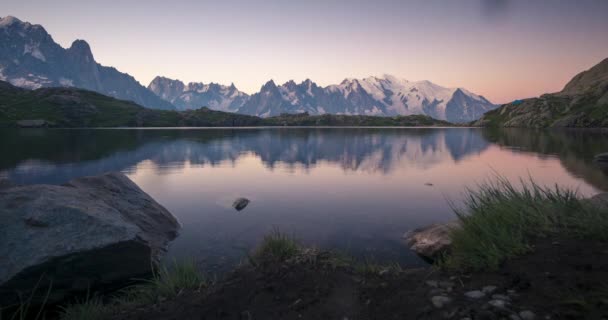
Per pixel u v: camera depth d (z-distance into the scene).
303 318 4.42
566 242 5.26
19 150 43.19
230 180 22.05
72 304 7.05
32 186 9.02
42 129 132.38
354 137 83.44
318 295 5.06
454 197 16.47
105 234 7.78
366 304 4.65
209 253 9.43
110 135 86.31
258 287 5.52
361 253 9.18
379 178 22.64
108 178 12.35
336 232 11.16
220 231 11.44
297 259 6.59
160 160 33.62
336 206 14.88
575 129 116.88
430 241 9.14
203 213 13.81
